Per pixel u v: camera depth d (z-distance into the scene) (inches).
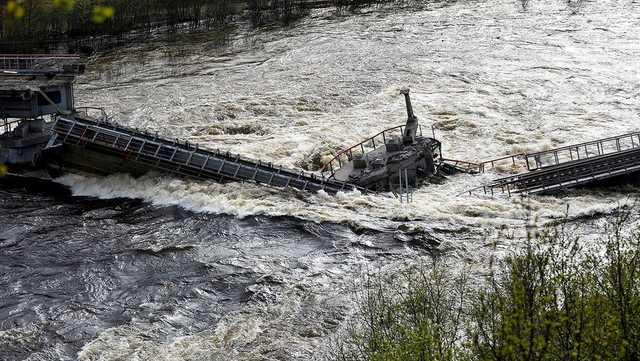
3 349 1058.7
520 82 2881.4
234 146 2203.5
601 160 1685.5
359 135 2326.5
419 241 1379.2
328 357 978.1
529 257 747.4
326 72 3149.6
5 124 2156.7
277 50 3644.2
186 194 1729.8
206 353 1023.6
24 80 2135.8
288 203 1627.7
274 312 1134.4
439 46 3548.2
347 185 1689.2
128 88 3063.5
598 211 1481.3
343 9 4638.3
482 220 1472.7
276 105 2687.0
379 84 2930.6
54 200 1798.7
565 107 2564.0
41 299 1219.9
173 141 1920.5
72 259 1391.5
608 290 721.6
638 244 983.0
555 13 4259.4
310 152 2162.9
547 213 1489.9
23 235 1530.5
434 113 2541.8
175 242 1462.8
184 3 4618.6
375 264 1300.4
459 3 4726.9
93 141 1908.2
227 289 1232.2
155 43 3973.9
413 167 1738.4
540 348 551.8
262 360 991.6
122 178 1877.5
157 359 1013.8
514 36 3710.6
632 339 627.8
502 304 634.8
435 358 738.2
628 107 2539.4
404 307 1013.2
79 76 3324.3
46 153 1951.3
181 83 3107.8
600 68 3043.8
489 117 2485.2
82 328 1119.0
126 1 4618.6
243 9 4793.3
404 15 4379.9
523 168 1951.3
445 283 1133.7
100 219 1635.1
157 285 1258.6
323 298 1168.2
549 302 625.3
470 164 1971.0
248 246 1419.8
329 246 1393.9
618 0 4569.4
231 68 3339.1
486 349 659.4
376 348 862.5
